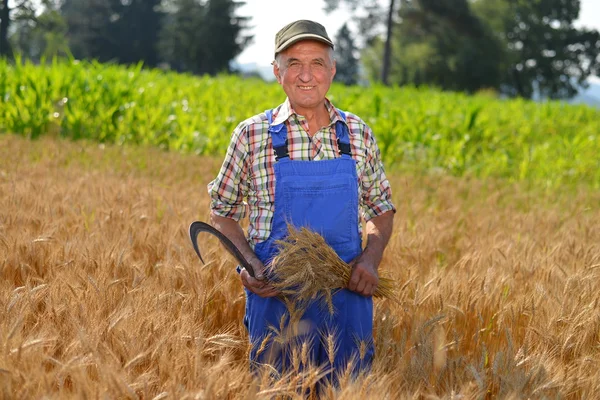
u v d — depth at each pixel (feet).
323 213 9.86
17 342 8.98
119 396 8.05
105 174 27.86
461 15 206.80
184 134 42.06
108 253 13.42
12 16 208.13
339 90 72.84
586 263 15.72
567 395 10.08
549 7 253.85
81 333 8.84
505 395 9.34
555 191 35.14
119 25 283.59
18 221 16.16
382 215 10.96
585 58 259.60
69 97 44.14
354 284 9.95
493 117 63.05
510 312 12.60
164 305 11.16
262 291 9.92
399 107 59.52
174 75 74.90
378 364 9.48
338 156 10.17
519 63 254.06
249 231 10.41
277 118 10.14
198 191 25.22
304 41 9.78
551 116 73.00
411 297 13.74
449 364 10.04
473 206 26.68
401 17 207.92
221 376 8.56
